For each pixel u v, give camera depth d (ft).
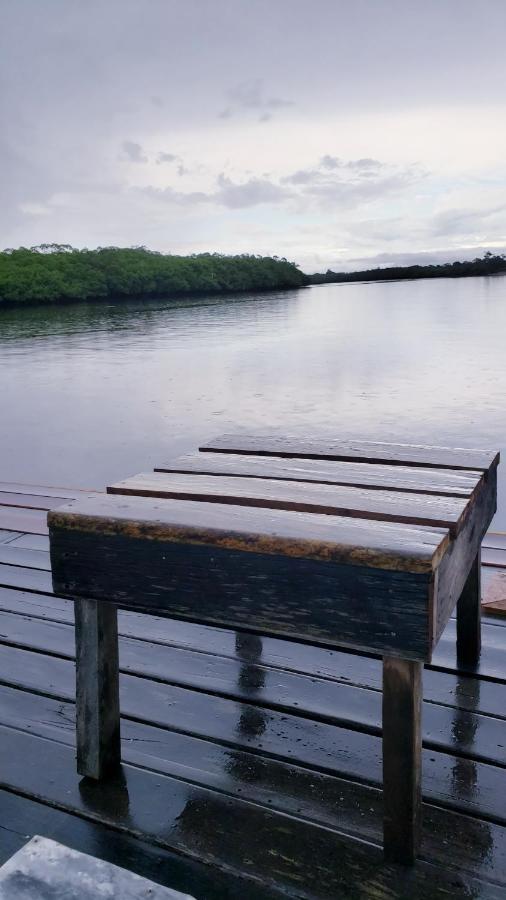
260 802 3.59
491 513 4.31
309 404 26.23
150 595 3.30
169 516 3.29
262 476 4.01
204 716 4.38
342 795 3.63
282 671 4.91
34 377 33.68
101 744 3.77
